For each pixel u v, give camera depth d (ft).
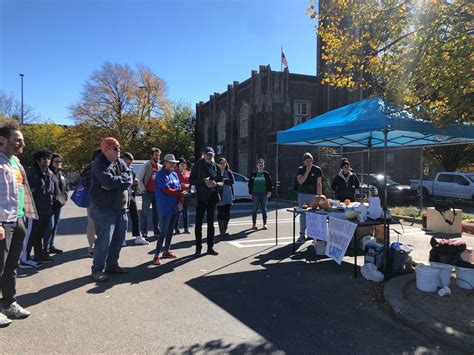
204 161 22.77
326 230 20.97
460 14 18.15
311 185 26.86
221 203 29.17
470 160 83.10
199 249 22.88
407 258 18.42
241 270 19.69
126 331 12.23
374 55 22.09
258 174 32.81
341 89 86.89
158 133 125.49
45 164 20.36
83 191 21.85
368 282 17.70
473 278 15.89
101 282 17.42
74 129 123.24
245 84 97.09
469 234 31.12
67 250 24.17
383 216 18.76
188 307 14.42
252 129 90.53
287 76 86.33
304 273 19.20
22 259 19.93
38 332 12.08
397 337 12.05
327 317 13.60
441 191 64.13
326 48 24.50
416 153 87.56
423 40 19.21
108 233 17.57
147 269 19.67
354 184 27.94
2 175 12.21
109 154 17.04
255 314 13.82
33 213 14.12
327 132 20.68
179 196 21.11
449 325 12.32
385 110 18.95
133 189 25.55
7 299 13.07
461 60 16.66
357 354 10.95
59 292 15.97
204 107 130.00
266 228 32.96
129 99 124.06
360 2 21.12
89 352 10.80
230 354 10.82
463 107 16.14
